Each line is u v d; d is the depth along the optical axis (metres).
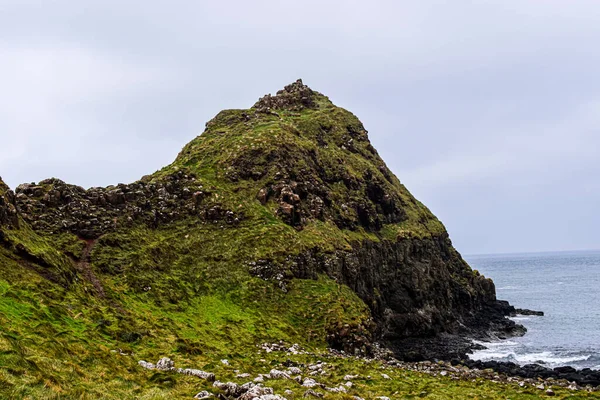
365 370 45.50
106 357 29.84
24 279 41.72
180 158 122.88
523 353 82.56
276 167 103.00
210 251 76.69
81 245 63.44
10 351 23.05
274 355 47.56
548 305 155.62
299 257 78.62
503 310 134.62
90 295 49.31
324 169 116.56
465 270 137.50
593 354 80.06
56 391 21.19
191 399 24.47
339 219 103.50
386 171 145.75
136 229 72.94
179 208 84.25
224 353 43.12
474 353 82.62
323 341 61.56
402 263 109.19
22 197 67.12
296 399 27.91
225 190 94.25
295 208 94.12
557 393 42.19
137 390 25.08
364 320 70.62
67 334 32.25
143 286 58.59
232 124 136.12
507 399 38.06
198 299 62.88
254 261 75.44
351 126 150.25
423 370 55.88
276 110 152.38
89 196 74.00
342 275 85.75
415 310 100.75
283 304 68.62
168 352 37.47
